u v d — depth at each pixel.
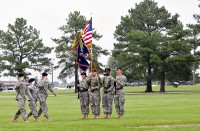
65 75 98.12
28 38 100.88
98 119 22.11
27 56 101.44
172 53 87.44
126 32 91.94
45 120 22.47
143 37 86.06
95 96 22.88
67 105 39.97
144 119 21.17
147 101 45.03
